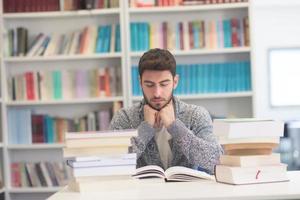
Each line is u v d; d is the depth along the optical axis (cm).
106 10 422
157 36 424
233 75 421
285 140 526
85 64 442
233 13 436
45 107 444
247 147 196
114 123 254
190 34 424
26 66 444
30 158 443
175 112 248
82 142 190
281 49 620
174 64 234
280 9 616
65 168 429
